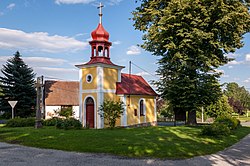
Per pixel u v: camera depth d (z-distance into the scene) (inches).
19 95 1790.1
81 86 1181.1
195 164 418.3
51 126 1088.8
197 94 1074.1
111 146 551.5
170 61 1085.8
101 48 1179.3
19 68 1841.8
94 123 1114.7
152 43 1093.8
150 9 1046.4
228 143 639.1
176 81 1067.9
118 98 1173.7
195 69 1056.2
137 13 1110.4
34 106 1860.2
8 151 541.3
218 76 1085.8
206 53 1032.2
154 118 1374.3
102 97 1111.6
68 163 421.7
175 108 1143.0
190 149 528.1
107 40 1195.9
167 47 994.1
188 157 468.4
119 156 474.9
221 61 1091.3
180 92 1073.5
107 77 1146.0
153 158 457.7
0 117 1883.6
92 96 1132.5
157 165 408.2
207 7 968.3
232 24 986.1
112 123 1010.7
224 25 964.6
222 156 485.1
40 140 658.2
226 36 1039.6
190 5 945.5
